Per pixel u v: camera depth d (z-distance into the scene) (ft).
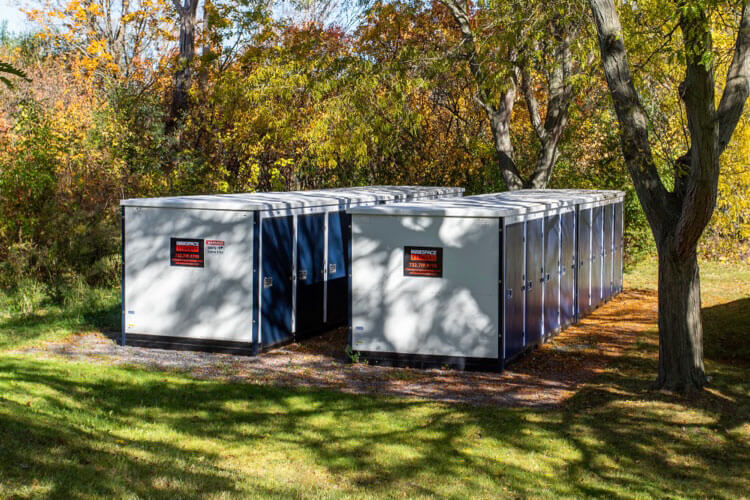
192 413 28.22
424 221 36.42
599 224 54.85
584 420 27.94
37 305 49.73
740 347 39.81
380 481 21.86
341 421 27.68
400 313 37.01
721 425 27.09
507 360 36.60
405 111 63.26
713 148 27.07
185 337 40.14
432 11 70.18
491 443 25.40
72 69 106.42
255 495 19.57
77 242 55.47
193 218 39.73
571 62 59.52
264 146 74.02
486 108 63.26
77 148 64.49
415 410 29.19
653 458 24.16
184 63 76.54
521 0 48.98
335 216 46.47
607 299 57.93
